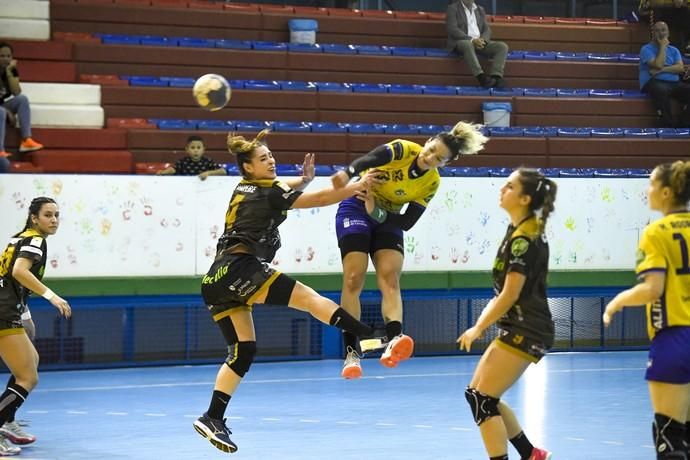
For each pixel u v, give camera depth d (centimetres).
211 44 2062
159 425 1152
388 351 862
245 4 2203
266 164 891
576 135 2080
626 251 1830
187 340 1695
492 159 2009
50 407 1277
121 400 1332
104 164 1811
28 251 988
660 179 746
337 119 2027
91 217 1575
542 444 1038
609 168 2055
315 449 1012
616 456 978
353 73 2114
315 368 1650
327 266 1692
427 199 971
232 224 894
